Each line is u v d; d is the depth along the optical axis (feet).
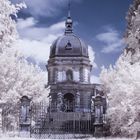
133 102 66.90
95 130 94.22
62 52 223.71
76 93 204.44
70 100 209.36
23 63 122.11
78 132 107.14
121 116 78.54
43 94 132.57
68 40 227.20
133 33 71.51
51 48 228.63
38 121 107.55
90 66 227.40
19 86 109.81
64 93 204.74
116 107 81.05
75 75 220.84
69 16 243.19
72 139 85.76
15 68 107.65
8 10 40.37
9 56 89.71
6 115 105.91
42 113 113.50
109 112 88.53
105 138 84.38
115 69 114.21
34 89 128.06
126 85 69.51
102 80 127.85
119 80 80.12
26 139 76.28
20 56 113.50
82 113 132.57
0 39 42.68
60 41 227.20
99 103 96.58
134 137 73.51
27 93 121.80
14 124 107.45
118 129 90.94
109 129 95.04
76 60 222.07
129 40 72.54
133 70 69.46
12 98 102.27
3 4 39.86
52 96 204.23
